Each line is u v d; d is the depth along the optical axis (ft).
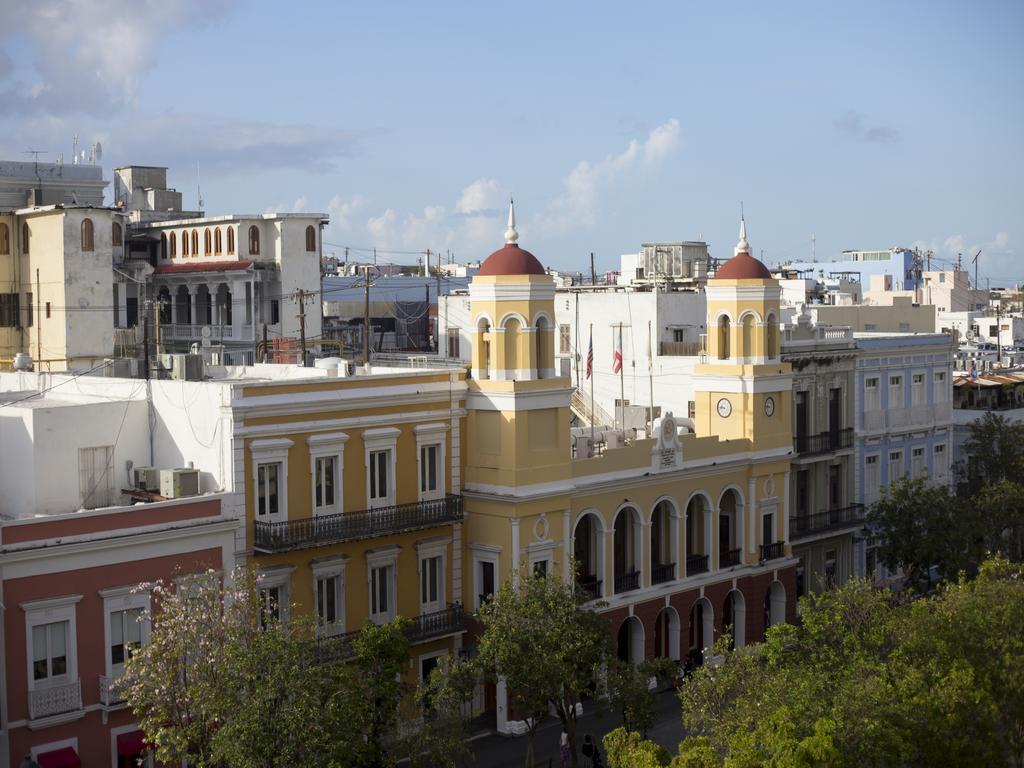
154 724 115.14
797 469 216.33
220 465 139.85
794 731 103.14
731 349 197.88
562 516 166.20
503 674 133.18
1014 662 125.29
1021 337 423.23
